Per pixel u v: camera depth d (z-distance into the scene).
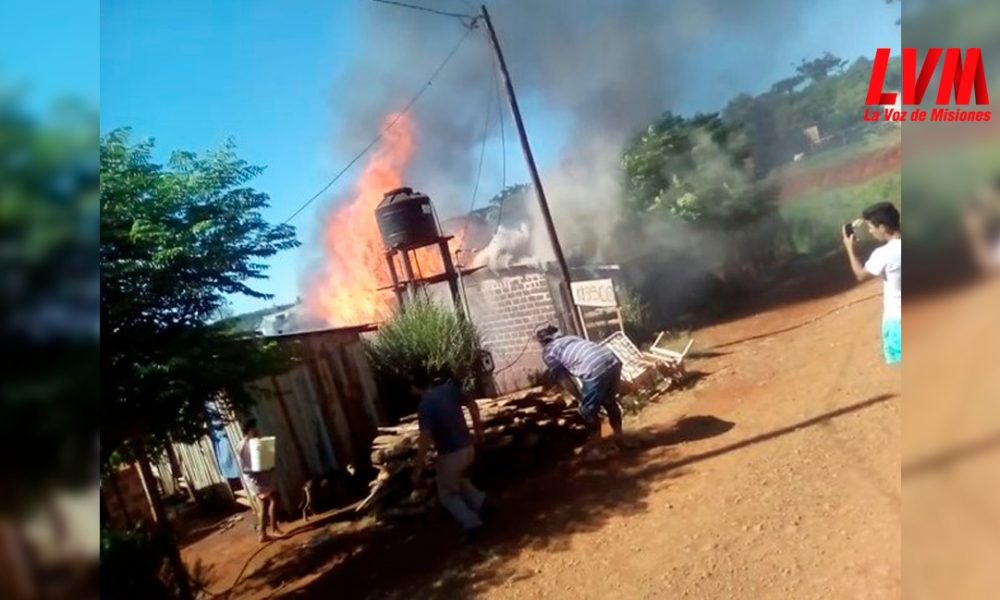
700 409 5.25
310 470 6.07
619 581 3.31
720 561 3.15
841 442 3.78
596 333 7.67
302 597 4.26
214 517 6.52
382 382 6.86
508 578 3.70
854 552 2.81
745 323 6.90
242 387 4.77
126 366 4.04
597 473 4.77
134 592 3.88
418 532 4.79
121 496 4.37
